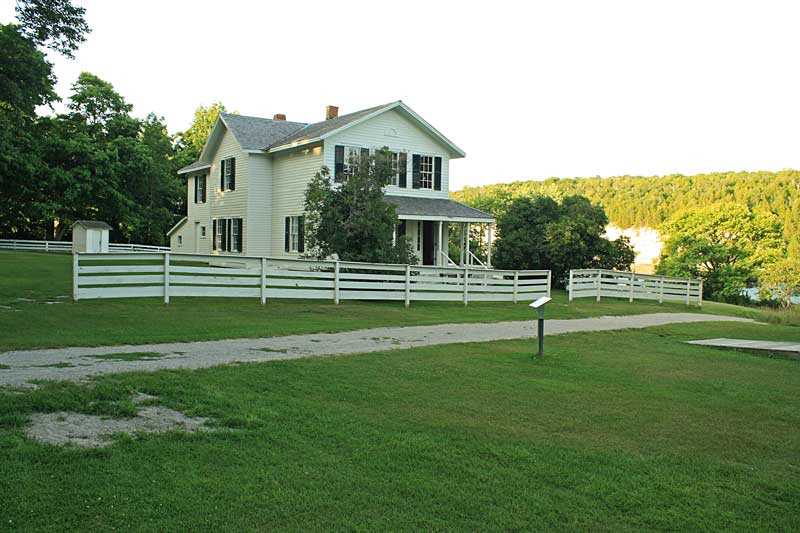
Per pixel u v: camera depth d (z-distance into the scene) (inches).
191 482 215.2
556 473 241.0
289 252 1257.4
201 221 1551.4
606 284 1139.9
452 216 1180.5
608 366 465.4
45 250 1907.0
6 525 180.4
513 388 374.6
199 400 307.1
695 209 2452.0
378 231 906.1
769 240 2267.5
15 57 1167.6
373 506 205.6
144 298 713.0
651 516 209.2
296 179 1234.0
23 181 1640.0
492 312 805.9
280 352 448.5
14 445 235.8
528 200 1722.4
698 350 578.9
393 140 1211.9
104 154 1792.6
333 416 295.6
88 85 2090.3
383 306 803.4
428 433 279.6
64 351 417.1
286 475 225.5
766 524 206.7
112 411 284.0
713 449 279.9
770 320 1006.4
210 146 1439.5
